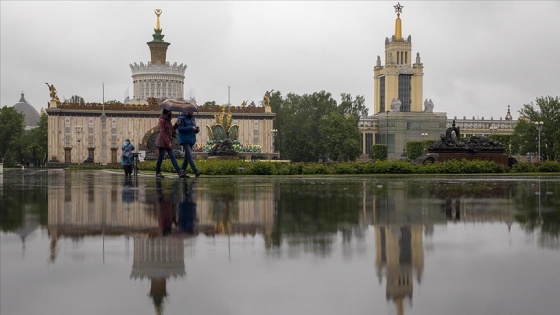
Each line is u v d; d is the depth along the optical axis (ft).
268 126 470.39
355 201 60.03
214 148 241.96
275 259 28.40
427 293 22.48
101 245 32.17
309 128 547.08
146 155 358.84
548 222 41.83
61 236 35.32
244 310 20.59
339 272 25.75
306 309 20.66
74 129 443.73
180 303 21.29
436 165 168.35
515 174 164.86
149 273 25.46
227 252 30.17
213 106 466.29
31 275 25.05
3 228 38.81
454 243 32.91
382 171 167.02
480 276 24.95
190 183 105.40
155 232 36.91
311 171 163.02
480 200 61.21
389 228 38.60
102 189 84.94
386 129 652.48
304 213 47.93
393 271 25.88
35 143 508.94
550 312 20.29
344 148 506.07
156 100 460.55
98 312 20.27
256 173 157.48
